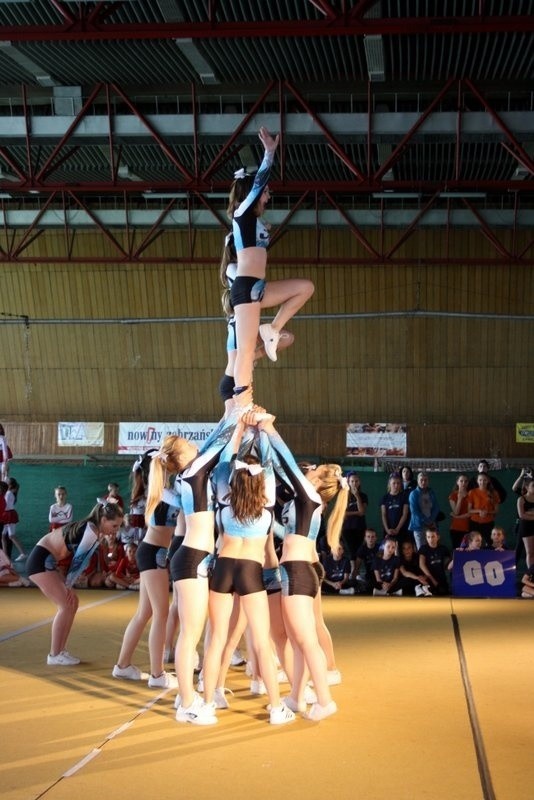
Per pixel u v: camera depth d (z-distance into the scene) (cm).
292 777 493
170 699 690
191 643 623
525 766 514
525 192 2472
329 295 2702
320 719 623
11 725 609
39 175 1859
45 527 2253
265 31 1266
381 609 1300
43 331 2798
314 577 638
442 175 2319
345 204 2592
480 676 777
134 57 1648
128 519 1575
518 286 2645
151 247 2675
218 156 1822
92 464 2827
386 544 1513
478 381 2733
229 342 654
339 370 2761
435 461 2731
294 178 2367
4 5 1440
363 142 1816
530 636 1013
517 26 1235
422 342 2712
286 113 1769
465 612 1259
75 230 2666
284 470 638
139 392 2839
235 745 558
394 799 457
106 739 572
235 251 640
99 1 1288
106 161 2252
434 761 523
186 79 1777
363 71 1725
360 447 2770
